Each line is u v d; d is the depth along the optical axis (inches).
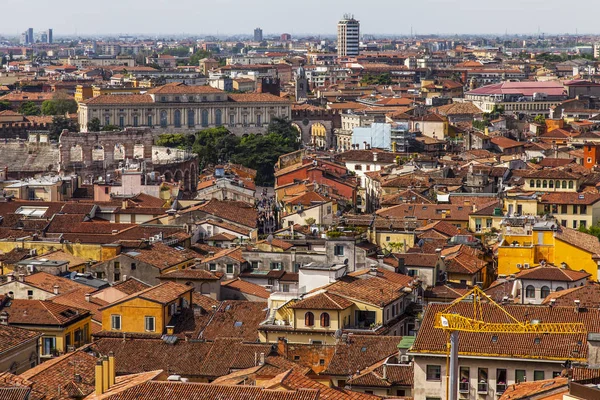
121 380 7224.4
